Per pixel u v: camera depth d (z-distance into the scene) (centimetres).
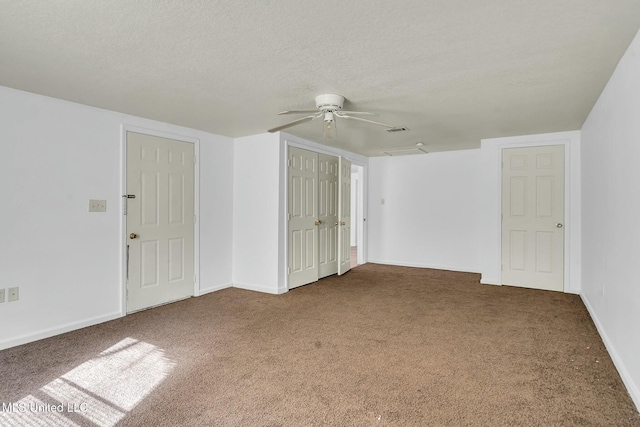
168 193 394
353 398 202
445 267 600
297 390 210
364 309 371
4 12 167
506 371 233
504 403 196
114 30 185
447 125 400
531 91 282
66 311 309
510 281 475
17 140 279
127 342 284
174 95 292
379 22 178
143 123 367
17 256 280
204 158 434
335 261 561
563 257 442
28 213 286
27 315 285
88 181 324
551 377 225
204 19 175
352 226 954
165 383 219
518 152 464
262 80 258
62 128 306
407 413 187
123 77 252
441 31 187
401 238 642
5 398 203
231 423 179
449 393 206
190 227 418
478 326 318
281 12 168
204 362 248
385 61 225
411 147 550
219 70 239
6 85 269
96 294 331
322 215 525
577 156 429
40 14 169
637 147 198
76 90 280
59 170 304
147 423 179
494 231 482
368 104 317
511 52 212
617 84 237
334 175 556
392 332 304
